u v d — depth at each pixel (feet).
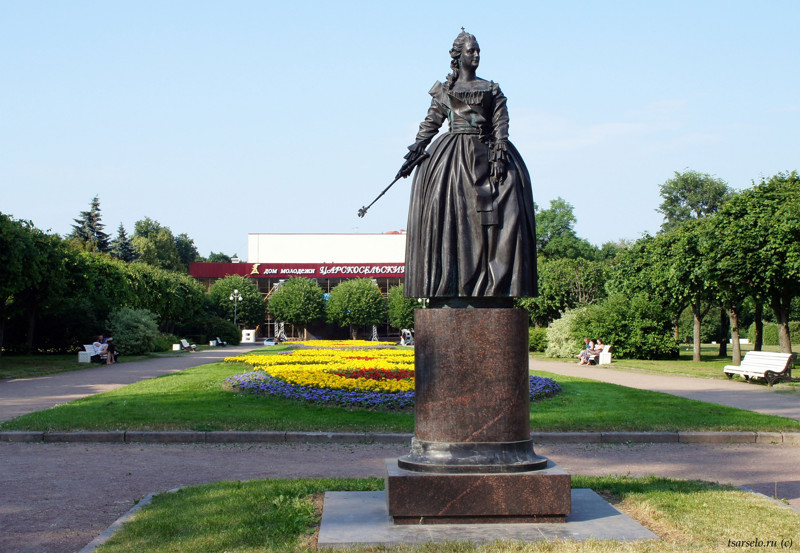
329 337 277.64
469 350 19.35
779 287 84.28
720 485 23.59
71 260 115.14
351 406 45.39
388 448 34.47
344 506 20.25
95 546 17.54
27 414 42.11
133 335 119.65
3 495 24.57
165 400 48.01
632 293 127.65
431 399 19.47
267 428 37.27
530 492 18.49
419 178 21.17
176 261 304.71
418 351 19.93
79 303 117.60
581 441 36.88
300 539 17.49
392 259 304.71
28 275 92.73
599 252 266.98
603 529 17.99
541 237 268.62
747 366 71.05
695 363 104.68
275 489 22.79
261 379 56.54
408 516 18.34
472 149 20.59
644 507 20.33
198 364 94.68
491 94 21.08
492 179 20.44
